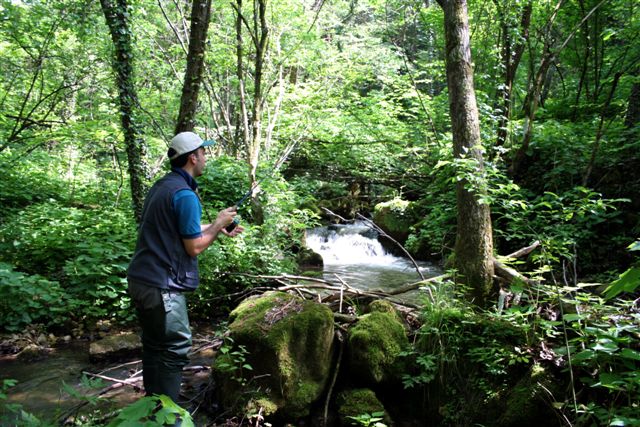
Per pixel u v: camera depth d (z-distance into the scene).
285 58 10.12
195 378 3.99
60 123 7.84
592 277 5.57
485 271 3.93
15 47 7.21
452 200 7.64
